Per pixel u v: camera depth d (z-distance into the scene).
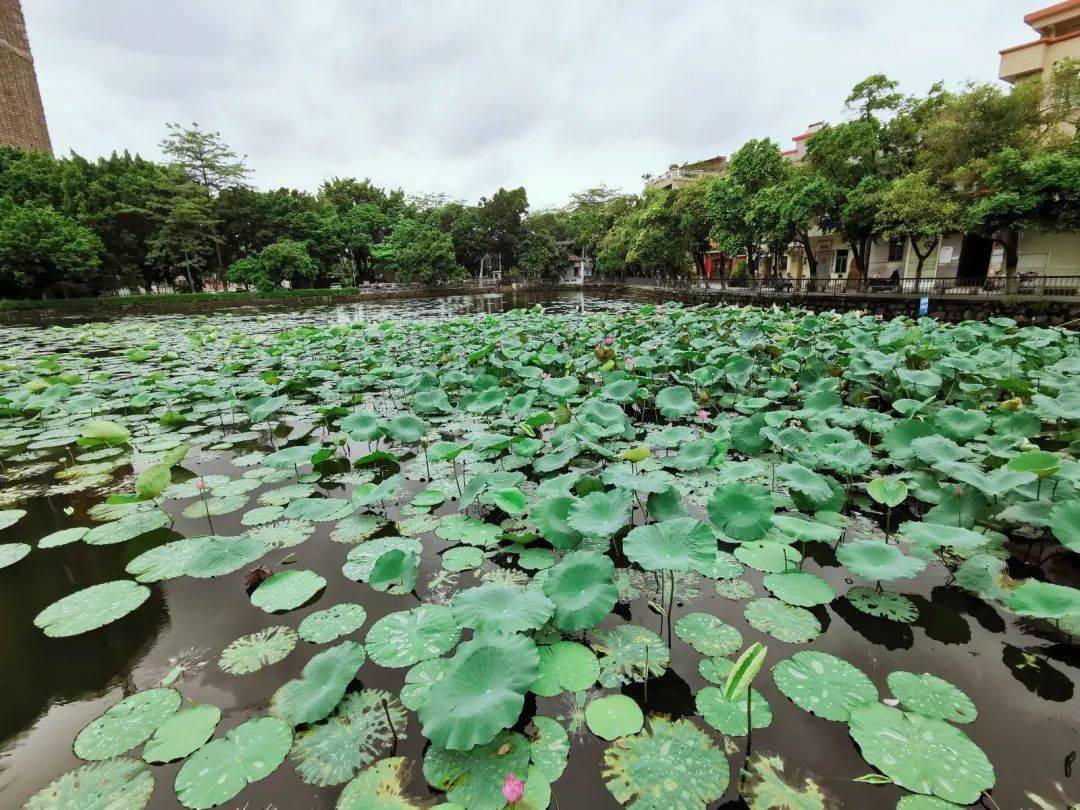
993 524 2.93
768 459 4.10
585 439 3.71
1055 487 2.85
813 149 15.09
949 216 11.65
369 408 6.14
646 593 2.59
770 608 2.40
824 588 2.49
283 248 27.11
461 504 3.10
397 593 2.62
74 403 5.70
